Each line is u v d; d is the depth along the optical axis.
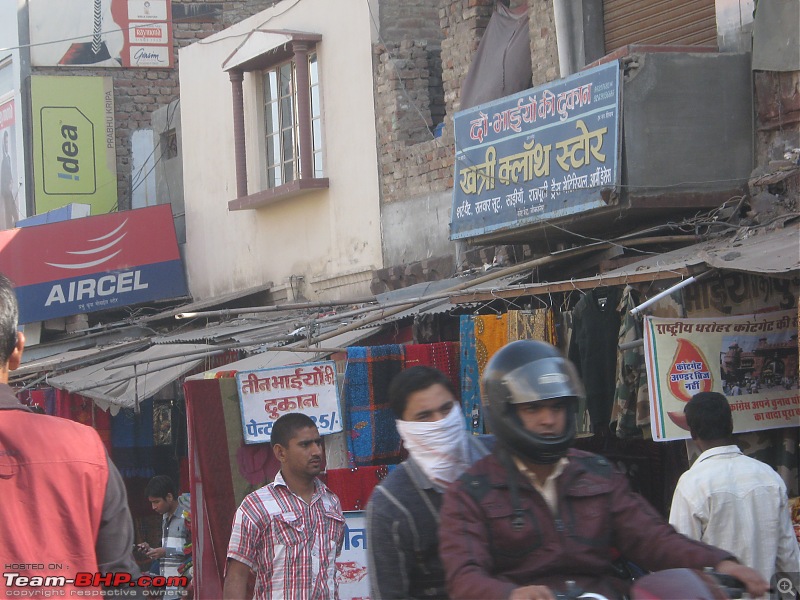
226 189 17.66
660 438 6.86
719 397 5.66
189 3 23.95
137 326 16.83
